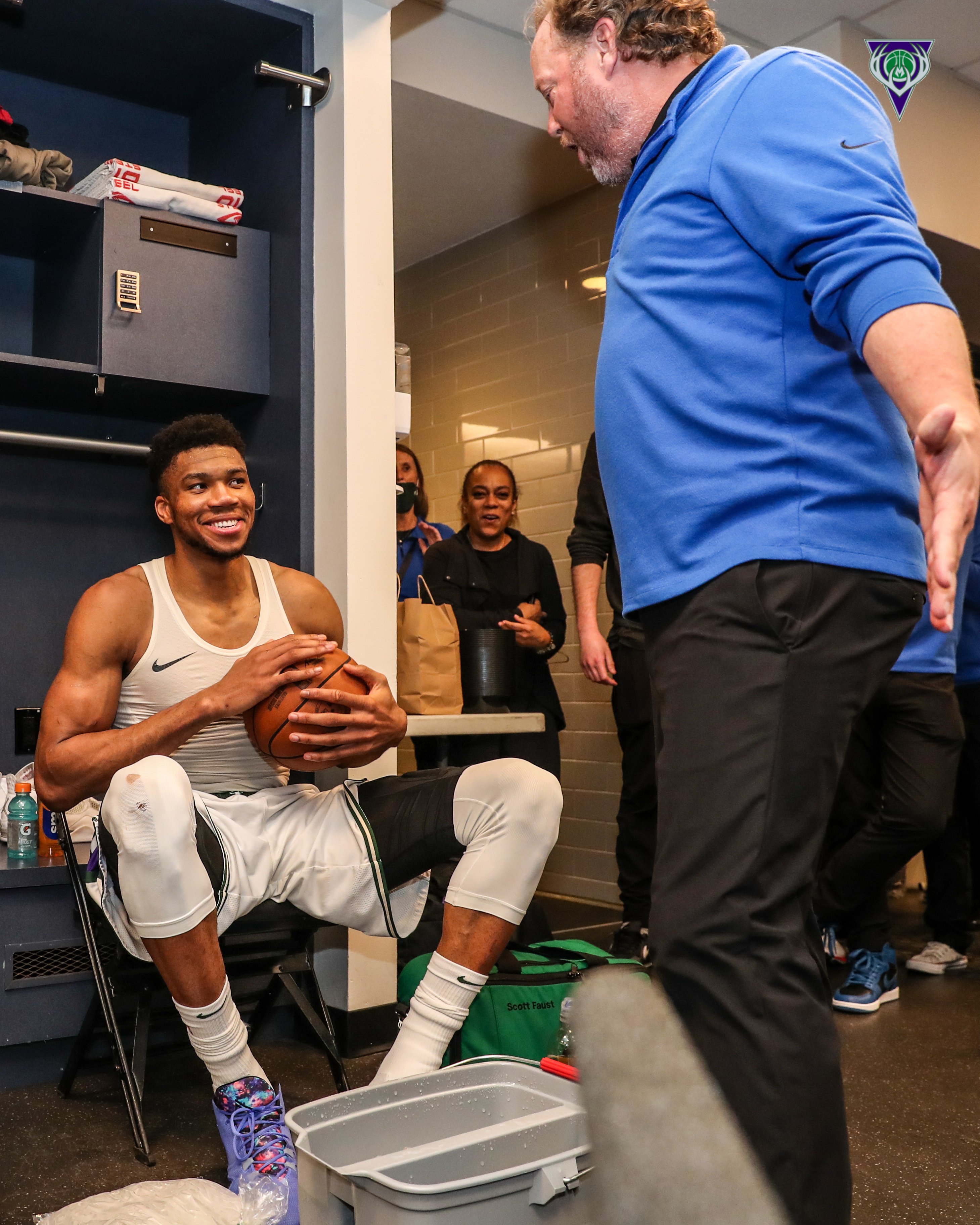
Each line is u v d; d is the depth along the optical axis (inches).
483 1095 52.7
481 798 69.1
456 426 191.8
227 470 74.8
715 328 41.5
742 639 39.4
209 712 67.9
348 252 95.2
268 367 101.6
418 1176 43.3
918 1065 85.6
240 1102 62.4
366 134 97.3
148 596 74.1
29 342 107.6
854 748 114.5
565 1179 42.0
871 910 105.6
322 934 94.7
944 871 122.3
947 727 102.6
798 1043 36.0
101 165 107.0
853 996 102.6
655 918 39.4
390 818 72.2
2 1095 80.5
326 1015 79.0
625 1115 8.0
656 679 42.8
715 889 37.9
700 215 42.4
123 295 93.6
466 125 144.2
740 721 38.7
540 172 161.5
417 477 143.6
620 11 46.8
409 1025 67.1
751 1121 35.7
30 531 105.5
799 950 37.4
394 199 171.2
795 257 38.4
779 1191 35.0
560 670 172.2
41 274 106.1
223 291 99.3
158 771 63.0
